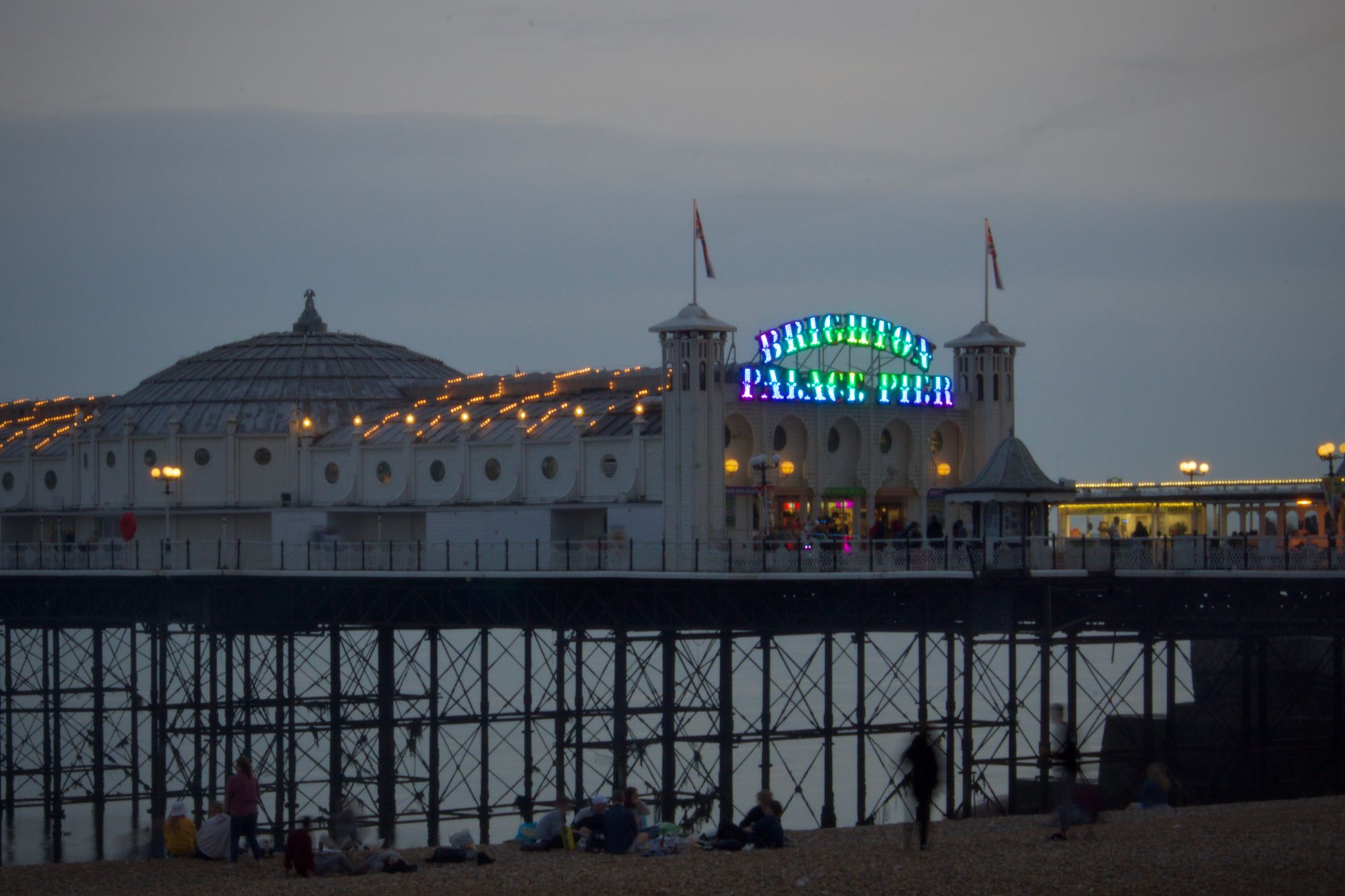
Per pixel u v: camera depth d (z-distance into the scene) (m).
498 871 53.09
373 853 58.88
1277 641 100.62
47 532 127.19
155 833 94.00
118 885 58.03
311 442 114.12
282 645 96.50
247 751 97.56
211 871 59.59
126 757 118.38
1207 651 103.25
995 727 94.19
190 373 125.31
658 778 104.00
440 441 106.62
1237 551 77.25
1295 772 89.00
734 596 83.38
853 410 96.62
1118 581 81.88
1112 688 88.06
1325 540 80.25
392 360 126.38
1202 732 94.81
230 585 98.06
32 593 106.25
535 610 90.25
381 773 93.75
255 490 115.56
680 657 104.50
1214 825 54.66
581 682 87.88
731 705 83.38
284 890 51.50
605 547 84.94
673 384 90.44
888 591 85.75
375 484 110.12
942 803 92.44
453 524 104.38
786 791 98.81
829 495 96.00
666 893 46.94
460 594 93.75
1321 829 52.88
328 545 93.88
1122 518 118.62
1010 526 82.62
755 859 52.09
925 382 99.31
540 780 105.19
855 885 46.50
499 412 108.62
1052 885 45.41
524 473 101.44
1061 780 52.22
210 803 67.19
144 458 119.19
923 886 45.91
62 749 121.94
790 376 93.75
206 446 116.69
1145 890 44.72
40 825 97.44
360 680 113.00
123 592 101.88
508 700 102.62
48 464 126.75
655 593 84.94
